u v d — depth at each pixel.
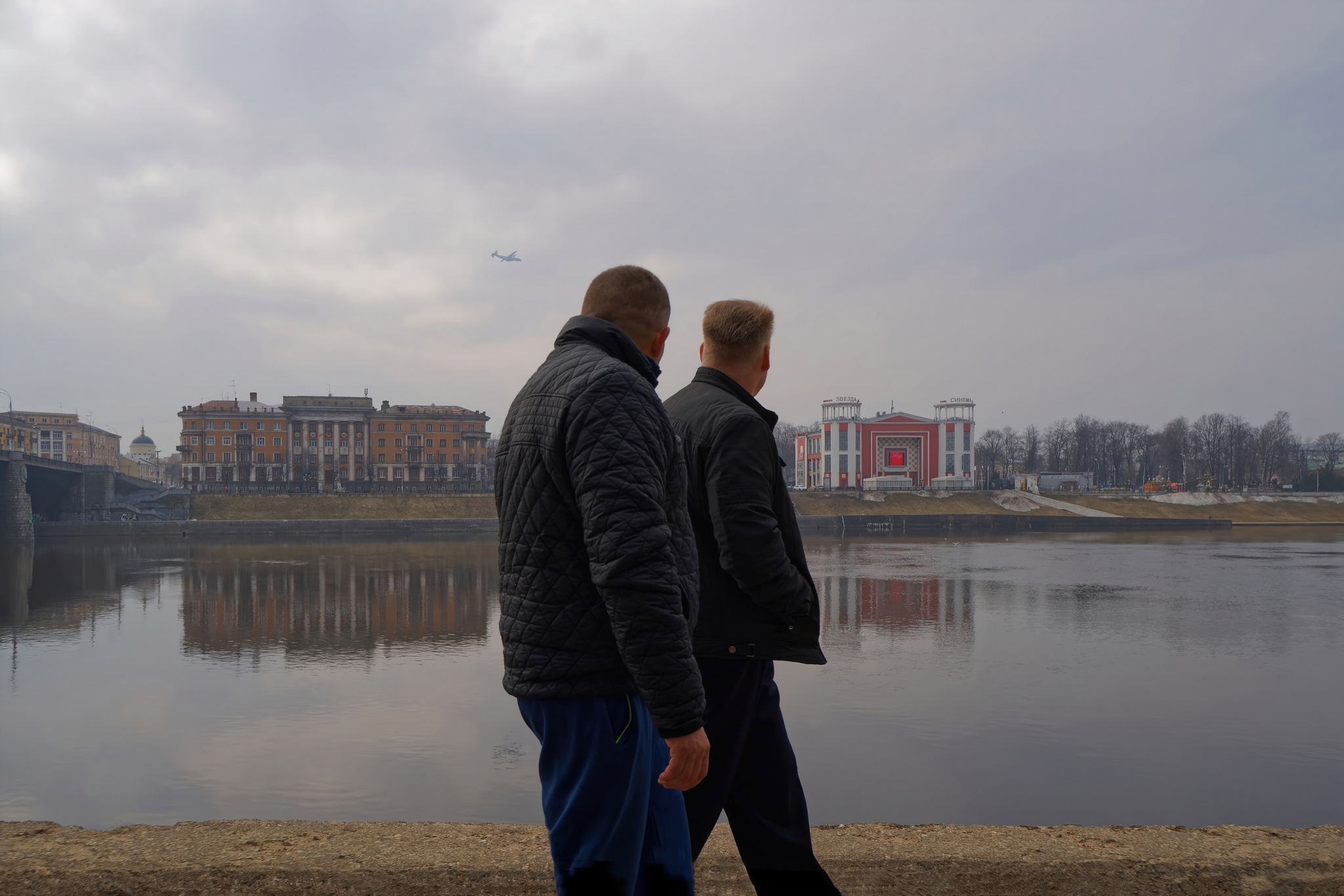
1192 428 127.12
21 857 3.29
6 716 16.55
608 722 2.06
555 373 2.16
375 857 3.29
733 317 3.08
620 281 2.45
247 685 19.31
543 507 2.09
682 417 2.94
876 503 101.56
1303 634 26.05
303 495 91.88
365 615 30.70
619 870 2.06
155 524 77.75
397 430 111.75
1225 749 13.76
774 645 2.81
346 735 14.73
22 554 59.03
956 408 115.50
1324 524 100.12
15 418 108.44
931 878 3.27
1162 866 3.33
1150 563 51.50
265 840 3.47
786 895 2.83
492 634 26.52
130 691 18.73
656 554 1.96
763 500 2.75
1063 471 141.50
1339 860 3.40
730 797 2.86
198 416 106.38
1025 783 12.04
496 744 14.03
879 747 13.66
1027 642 24.41
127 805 11.39
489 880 3.13
